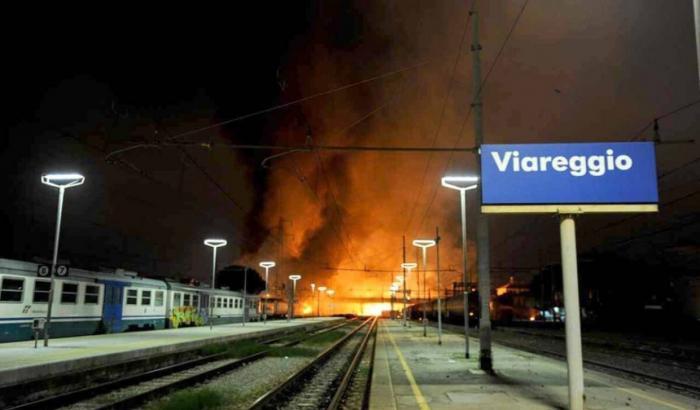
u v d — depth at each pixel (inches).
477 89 766.5
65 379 655.1
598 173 390.3
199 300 1967.3
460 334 1909.4
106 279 1326.3
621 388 548.4
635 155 390.0
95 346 863.7
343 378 706.8
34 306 1056.2
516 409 435.8
